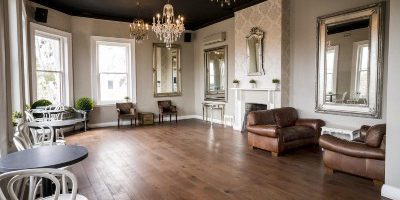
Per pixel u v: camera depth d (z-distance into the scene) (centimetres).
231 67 777
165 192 311
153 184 335
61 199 192
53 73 660
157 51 871
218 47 819
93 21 753
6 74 285
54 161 198
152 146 534
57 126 358
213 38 813
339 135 509
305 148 513
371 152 319
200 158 448
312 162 423
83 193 307
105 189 319
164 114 848
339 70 506
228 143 559
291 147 477
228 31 782
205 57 880
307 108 573
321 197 294
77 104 695
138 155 468
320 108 541
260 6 638
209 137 621
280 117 539
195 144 550
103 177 360
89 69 752
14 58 382
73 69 720
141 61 842
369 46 458
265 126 470
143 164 416
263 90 638
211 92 861
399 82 283
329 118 530
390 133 291
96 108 771
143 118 810
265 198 293
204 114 899
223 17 787
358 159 336
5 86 262
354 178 350
